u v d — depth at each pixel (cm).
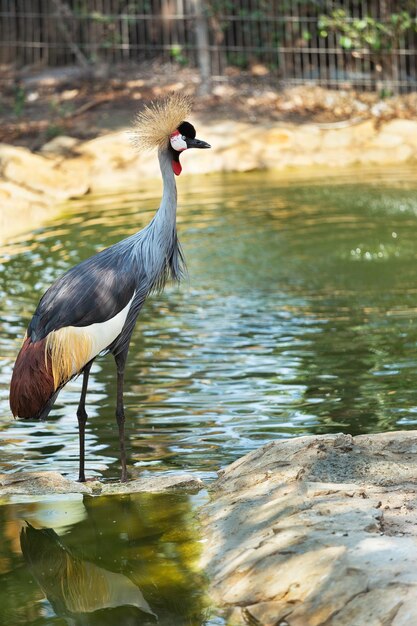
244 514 705
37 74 2942
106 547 708
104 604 636
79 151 2266
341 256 1535
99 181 2164
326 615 565
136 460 873
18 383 763
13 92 2777
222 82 2800
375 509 661
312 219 1767
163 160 823
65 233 1706
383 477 734
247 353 1148
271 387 1041
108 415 984
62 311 767
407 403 980
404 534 625
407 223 1719
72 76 2880
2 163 2066
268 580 611
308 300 1340
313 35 2972
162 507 764
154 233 816
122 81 2833
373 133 2430
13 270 1487
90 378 1093
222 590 625
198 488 800
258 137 2350
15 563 695
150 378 1081
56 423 970
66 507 777
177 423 955
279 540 638
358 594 565
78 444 917
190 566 664
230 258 1538
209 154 2284
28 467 867
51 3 3045
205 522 725
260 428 934
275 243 1614
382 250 1561
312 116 2583
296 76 2938
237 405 995
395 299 1330
